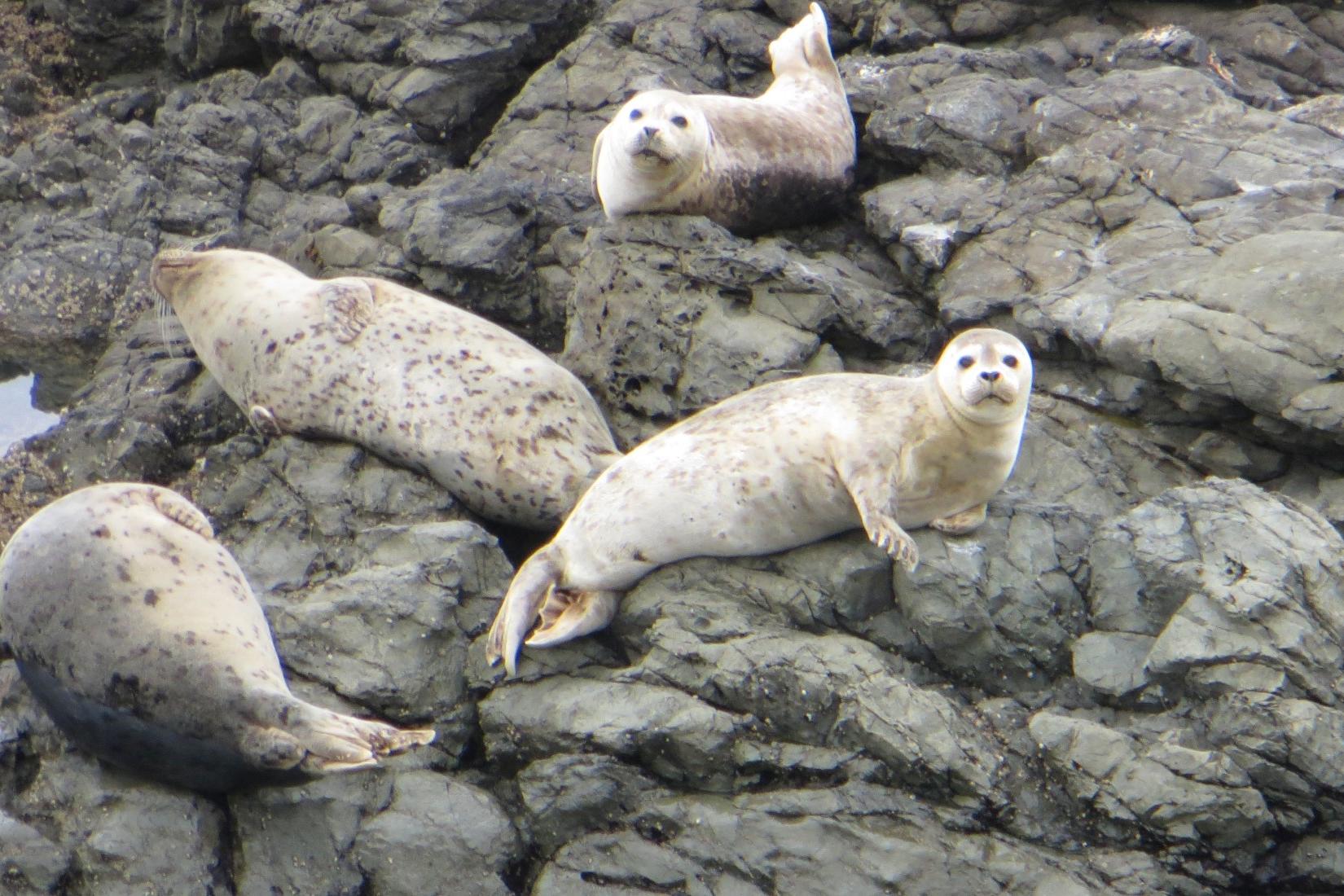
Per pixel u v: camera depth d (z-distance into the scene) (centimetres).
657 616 3238
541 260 4366
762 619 3209
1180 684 2992
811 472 3228
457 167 4966
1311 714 2831
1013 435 3183
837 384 3356
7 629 3092
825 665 3048
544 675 3231
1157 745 2902
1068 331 3694
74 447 3944
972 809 2906
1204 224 3859
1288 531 3144
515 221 4353
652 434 3838
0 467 3941
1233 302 3509
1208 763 2848
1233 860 2841
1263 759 2833
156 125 5106
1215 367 3450
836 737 3012
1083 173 4078
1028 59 4638
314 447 3781
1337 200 3853
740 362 3794
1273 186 3891
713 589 3262
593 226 4356
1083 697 3108
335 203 4666
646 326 3894
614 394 3906
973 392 3047
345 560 3506
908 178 4359
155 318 4409
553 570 3316
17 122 5188
